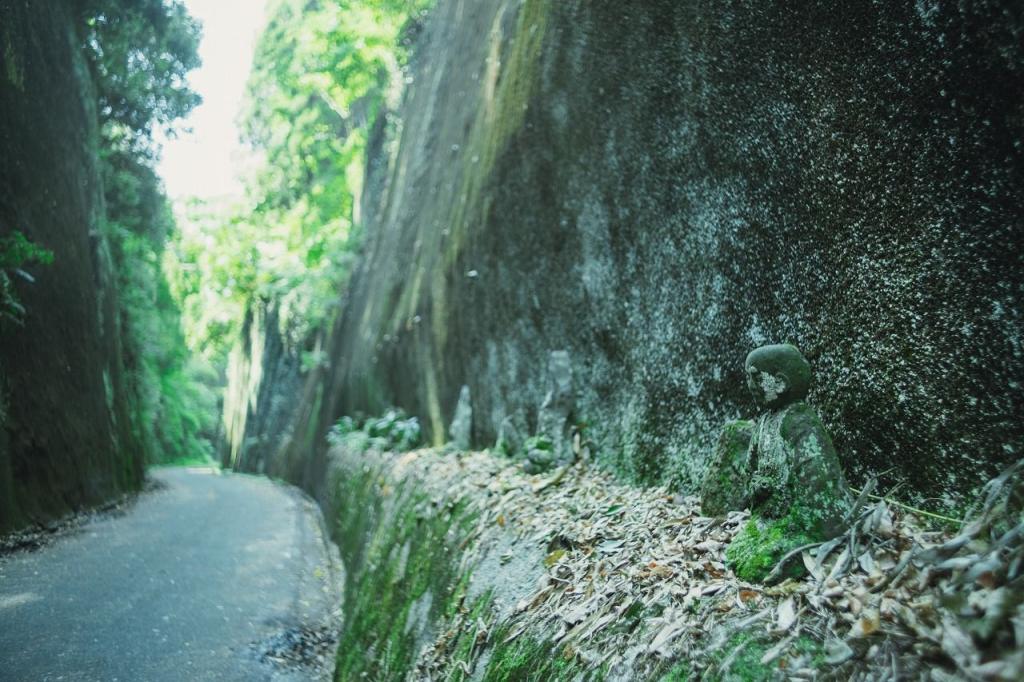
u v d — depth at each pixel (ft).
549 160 25.59
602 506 16.12
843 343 12.20
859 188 11.93
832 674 7.56
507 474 22.43
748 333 14.82
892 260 11.25
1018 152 9.41
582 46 22.97
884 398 11.25
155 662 19.71
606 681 9.80
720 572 10.26
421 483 27.04
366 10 78.89
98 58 51.65
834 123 12.44
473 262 34.22
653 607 10.36
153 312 76.33
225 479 87.97
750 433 12.62
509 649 12.73
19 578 25.63
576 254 23.61
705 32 16.11
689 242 17.13
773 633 8.46
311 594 30.40
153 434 115.65
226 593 27.58
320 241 101.76
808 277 13.19
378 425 46.91
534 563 14.71
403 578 22.24
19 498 32.96
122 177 60.80
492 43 40.11
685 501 14.83
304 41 87.20
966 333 10.03
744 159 15.01
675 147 17.63
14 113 35.04
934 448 10.37
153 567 29.78
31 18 37.65
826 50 12.57
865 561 8.98
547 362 25.53
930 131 10.57
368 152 93.61
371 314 65.92
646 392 18.65
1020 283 9.43
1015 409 9.42
